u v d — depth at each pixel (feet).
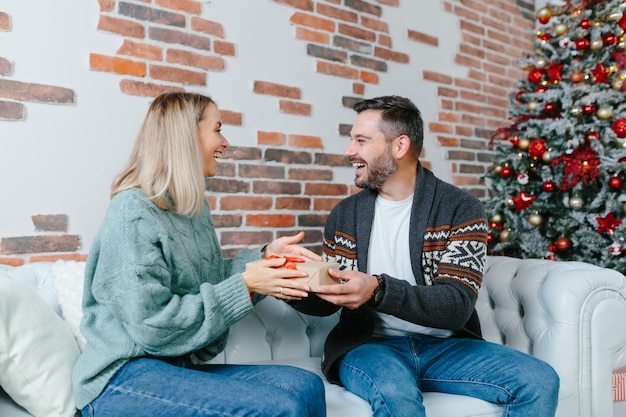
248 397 3.29
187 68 6.70
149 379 3.50
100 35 6.06
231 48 7.09
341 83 8.30
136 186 4.08
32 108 5.62
